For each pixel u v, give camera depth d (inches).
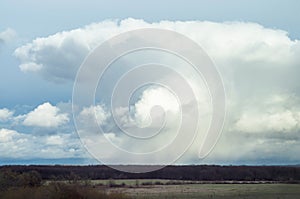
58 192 1696.6
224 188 2498.8
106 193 1788.9
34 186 1861.5
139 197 1879.9
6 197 1758.1
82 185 1766.7
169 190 2331.4
